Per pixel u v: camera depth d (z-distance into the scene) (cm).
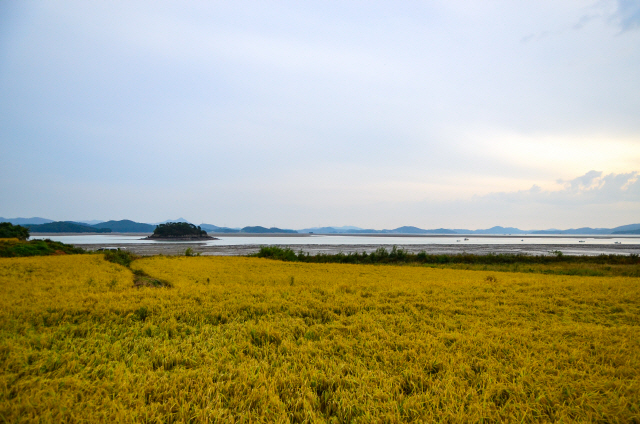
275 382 510
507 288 1299
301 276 1942
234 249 7550
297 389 497
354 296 1133
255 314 925
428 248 8550
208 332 756
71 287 1262
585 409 446
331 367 571
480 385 513
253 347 664
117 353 606
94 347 641
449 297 1133
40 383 466
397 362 597
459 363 575
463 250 7606
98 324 786
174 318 828
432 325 820
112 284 1398
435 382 510
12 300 950
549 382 503
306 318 888
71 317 827
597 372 532
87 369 536
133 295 1091
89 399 455
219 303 1000
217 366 568
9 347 582
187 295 1123
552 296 1154
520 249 8150
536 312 943
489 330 754
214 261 3128
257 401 472
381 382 517
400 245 10625
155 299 1028
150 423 420
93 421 405
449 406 441
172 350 626
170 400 458
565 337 713
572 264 3681
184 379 522
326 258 4272
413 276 2073
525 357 596
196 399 467
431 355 613
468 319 865
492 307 989
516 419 421
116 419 407
